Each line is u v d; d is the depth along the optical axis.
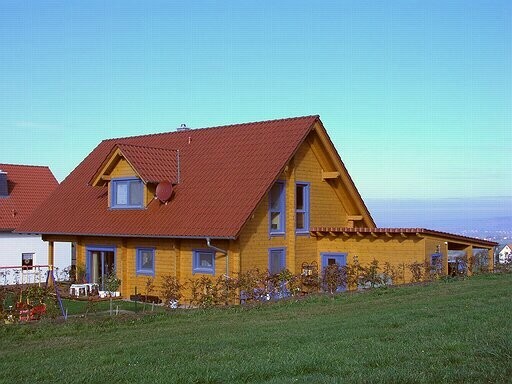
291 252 24.72
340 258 25.83
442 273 24.48
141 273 24.97
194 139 28.19
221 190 23.67
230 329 13.66
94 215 26.77
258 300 19.25
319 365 9.38
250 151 25.22
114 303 23.38
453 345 10.10
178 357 10.48
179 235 22.52
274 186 24.64
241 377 8.93
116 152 25.62
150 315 16.31
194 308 18.58
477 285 19.95
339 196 27.70
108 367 9.88
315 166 26.53
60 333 14.13
